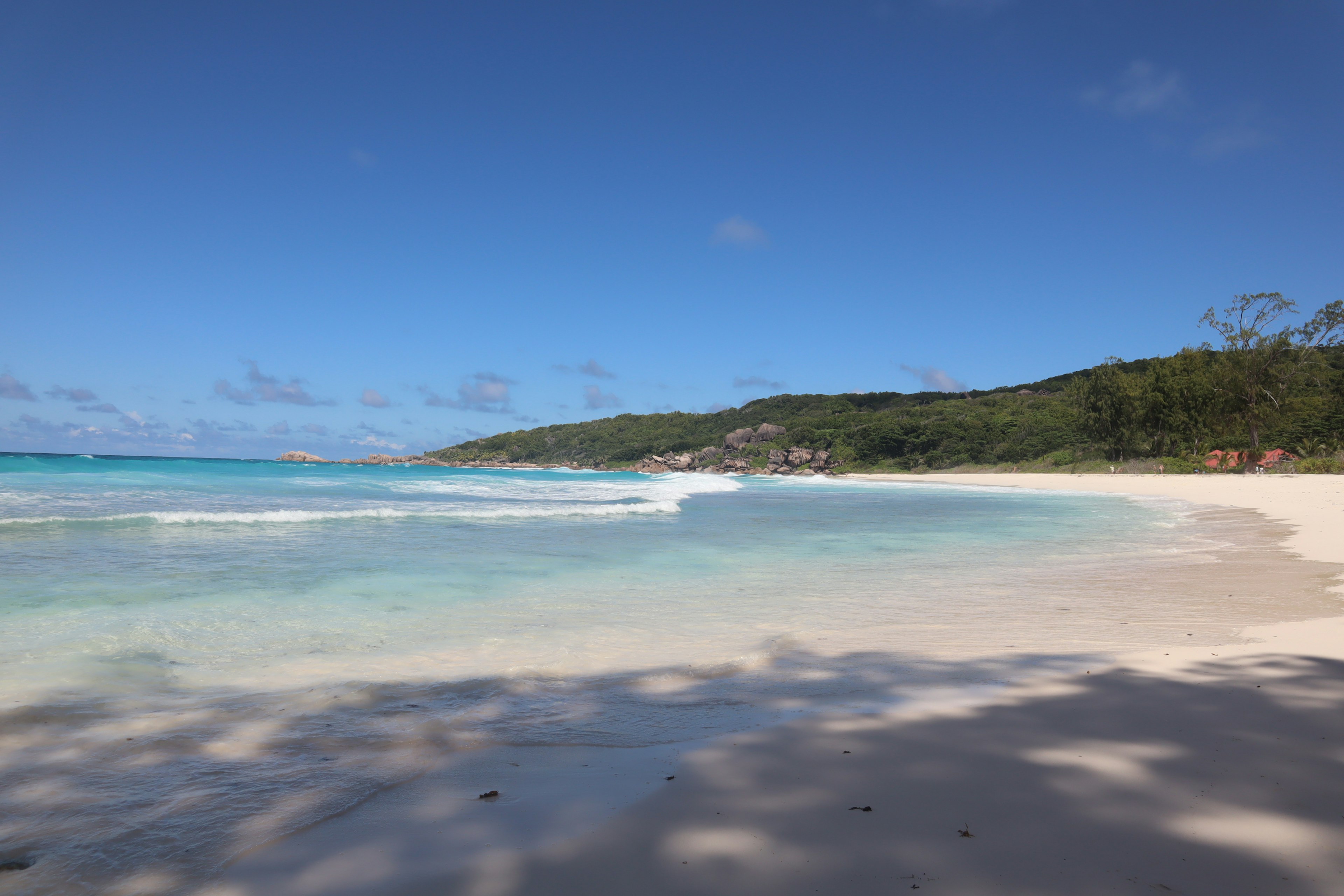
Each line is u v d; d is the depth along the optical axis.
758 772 2.99
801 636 5.84
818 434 113.81
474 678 4.56
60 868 2.19
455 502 21.45
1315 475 43.28
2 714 3.62
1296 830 2.36
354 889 2.08
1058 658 4.96
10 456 39.31
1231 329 56.22
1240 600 7.24
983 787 2.79
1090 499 30.70
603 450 151.75
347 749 3.30
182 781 2.89
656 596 7.64
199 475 29.33
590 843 2.36
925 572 9.55
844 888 2.05
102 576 7.68
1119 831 2.38
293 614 6.31
